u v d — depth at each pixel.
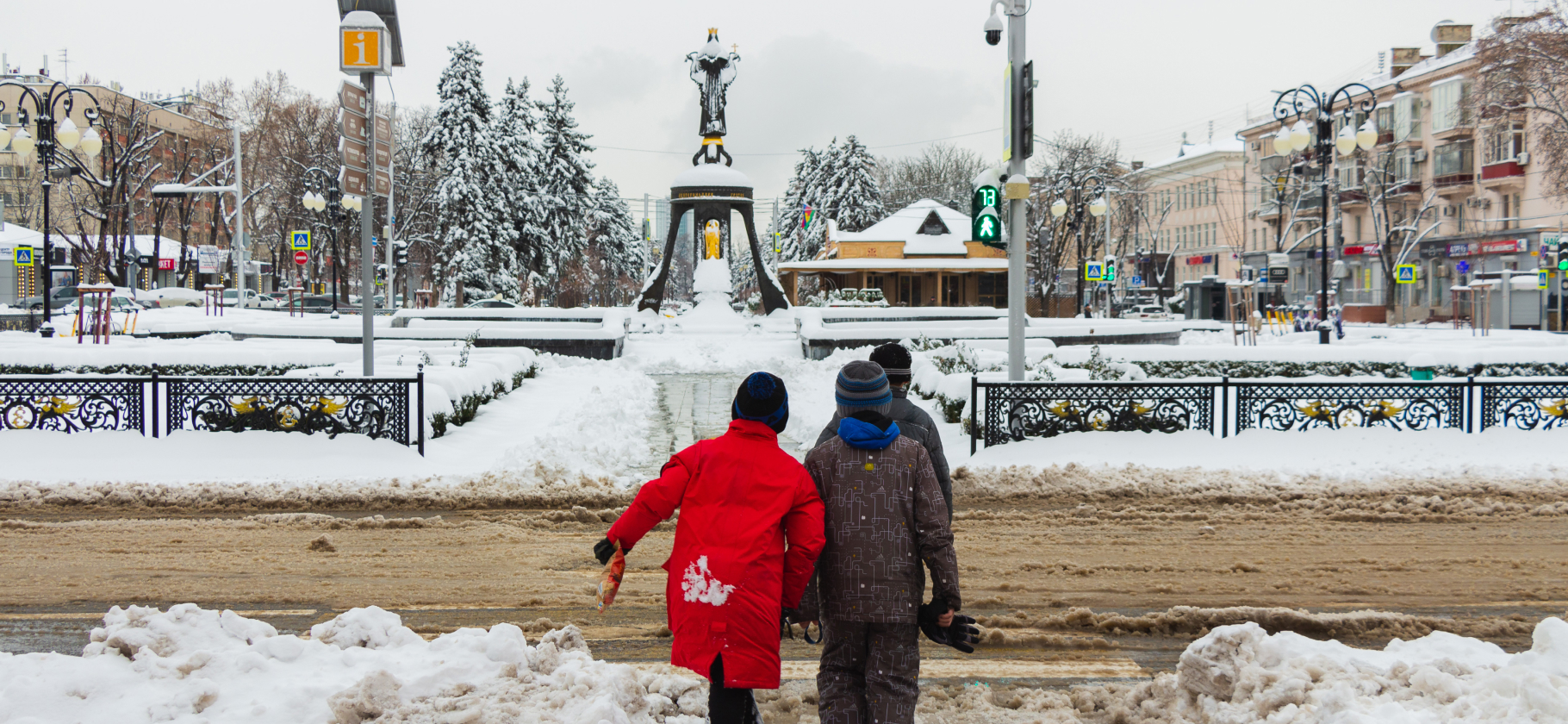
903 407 4.61
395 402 11.88
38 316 37.19
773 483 3.63
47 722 3.93
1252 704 4.21
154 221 65.81
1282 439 12.13
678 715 4.39
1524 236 50.22
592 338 28.00
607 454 12.41
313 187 43.06
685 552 3.59
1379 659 4.64
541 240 57.91
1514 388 12.55
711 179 38.38
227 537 8.08
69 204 65.56
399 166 65.56
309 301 61.41
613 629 5.86
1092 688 4.89
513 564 7.36
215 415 11.84
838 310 33.88
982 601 6.45
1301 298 69.56
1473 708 3.94
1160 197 90.00
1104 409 12.28
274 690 4.29
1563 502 9.39
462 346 24.25
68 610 6.12
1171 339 30.86
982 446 12.38
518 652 4.70
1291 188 66.62
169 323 32.84
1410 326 51.88
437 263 52.34
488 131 52.38
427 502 9.55
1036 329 28.61
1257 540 8.11
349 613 5.04
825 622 3.81
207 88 66.44
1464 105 51.22
